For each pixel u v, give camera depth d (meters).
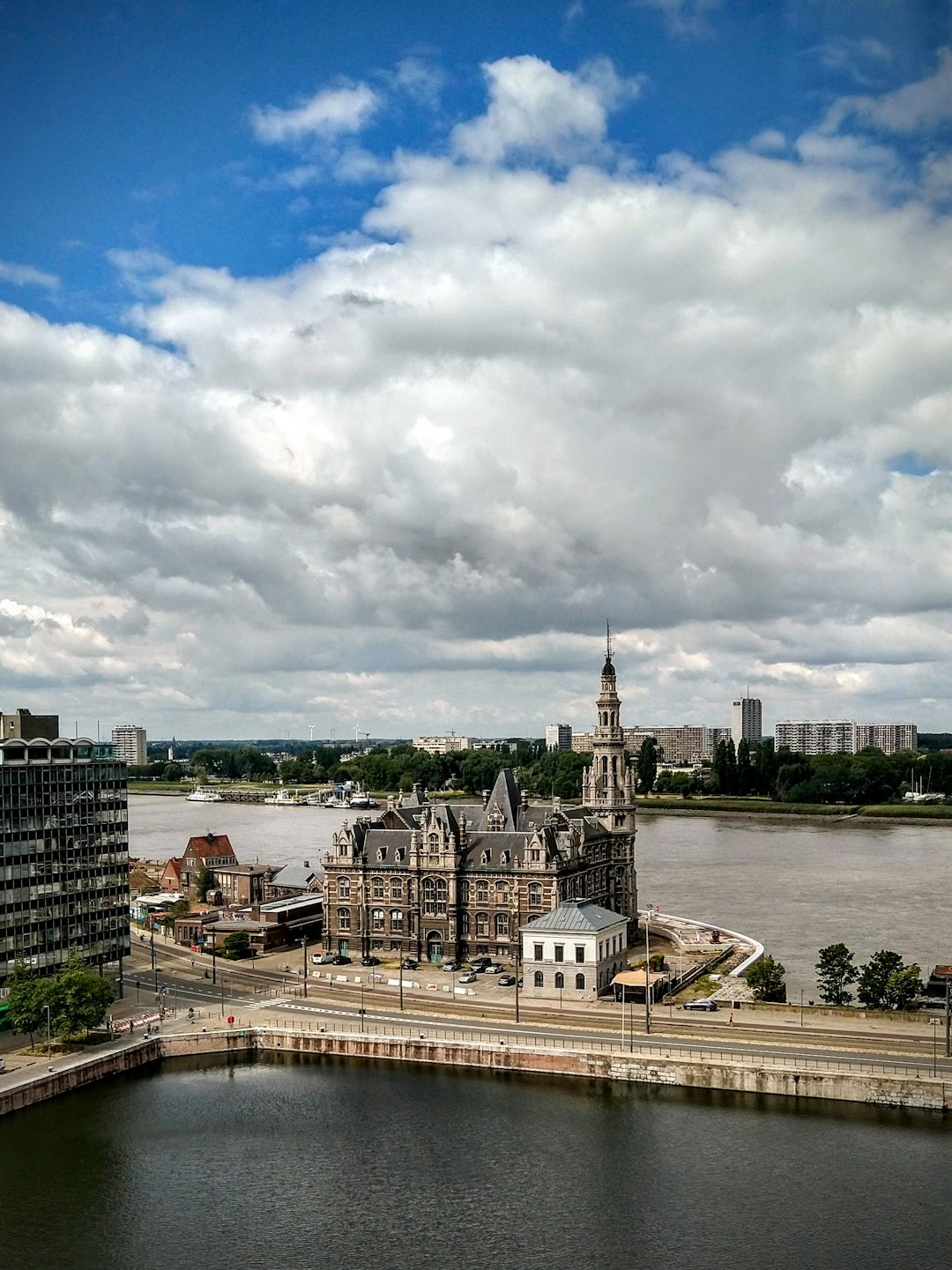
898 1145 146.00
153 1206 137.38
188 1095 171.12
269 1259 125.75
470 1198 137.00
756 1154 144.88
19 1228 132.75
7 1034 194.25
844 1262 121.69
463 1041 181.25
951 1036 176.50
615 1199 135.50
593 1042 179.00
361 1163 146.62
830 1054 169.12
